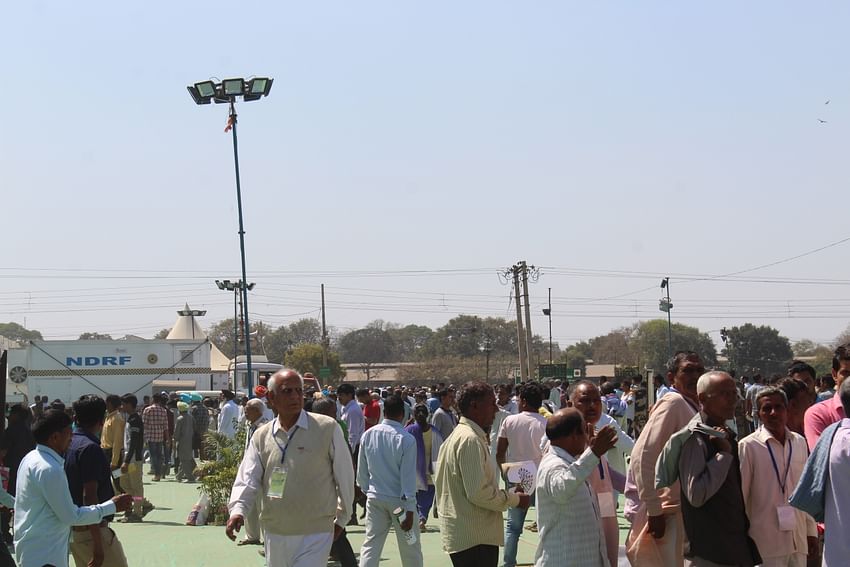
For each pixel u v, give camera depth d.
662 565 6.98
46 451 6.95
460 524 7.59
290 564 6.80
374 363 140.88
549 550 6.45
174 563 11.69
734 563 6.17
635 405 21.88
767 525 6.61
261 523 7.00
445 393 16.23
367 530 9.56
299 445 6.88
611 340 123.94
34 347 40.47
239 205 23.20
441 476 7.79
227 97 22.56
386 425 9.54
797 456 6.75
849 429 5.66
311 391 16.45
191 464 23.59
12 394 40.72
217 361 53.97
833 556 5.59
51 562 6.87
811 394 9.95
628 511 7.51
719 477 6.11
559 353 129.38
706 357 104.88
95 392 40.84
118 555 7.88
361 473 9.73
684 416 7.00
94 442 7.83
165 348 41.47
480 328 124.88
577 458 6.53
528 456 9.87
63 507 6.87
